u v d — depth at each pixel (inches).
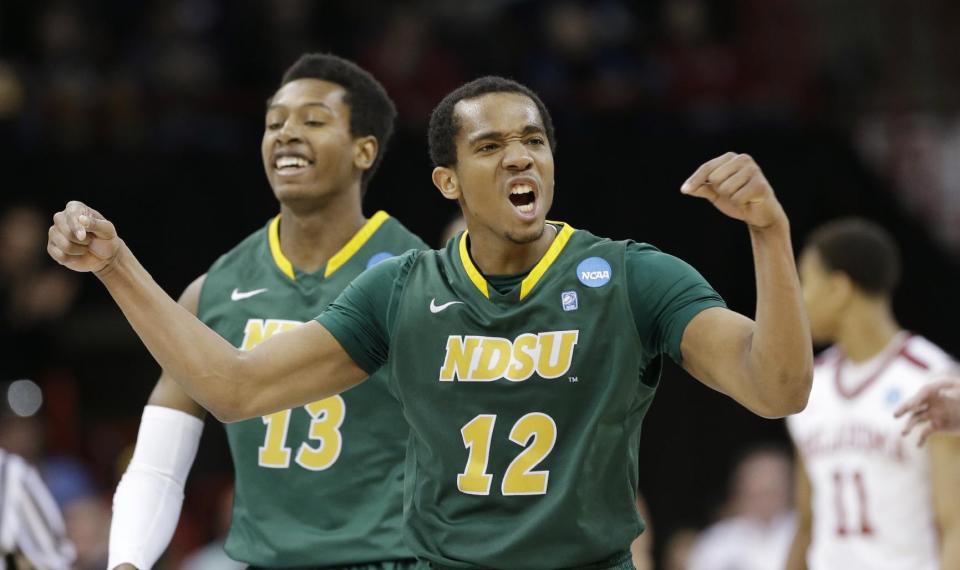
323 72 517.0
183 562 1024.2
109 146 1155.3
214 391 380.8
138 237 1119.0
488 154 381.7
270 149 510.6
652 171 1159.0
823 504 636.1
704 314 363.3
